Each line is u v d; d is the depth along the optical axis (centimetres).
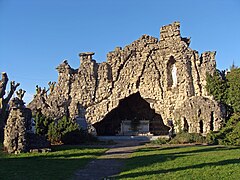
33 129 4125
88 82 4862
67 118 4369
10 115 2902
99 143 3978
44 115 4303
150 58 4838
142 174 1606
